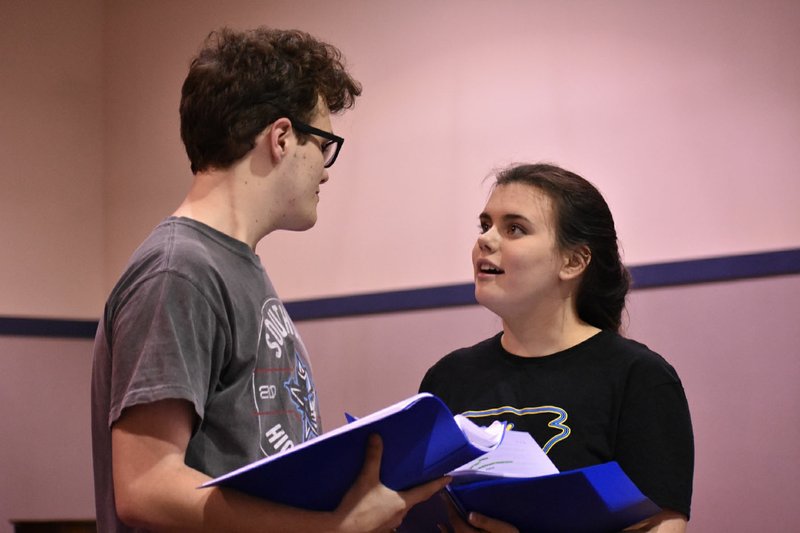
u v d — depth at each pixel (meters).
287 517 1.75
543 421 2.48
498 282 2.61
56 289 5.61
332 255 5.16
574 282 2.69
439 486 1.90
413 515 2.24
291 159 2.20
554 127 4.66
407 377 4.78
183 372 1.82
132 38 5.91
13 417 5.20
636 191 4.42
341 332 4.99
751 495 3.96
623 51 4.55
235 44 2.22
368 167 5.13
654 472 2.30
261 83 2.16
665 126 4.40
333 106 2.35
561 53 4.70
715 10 4.36
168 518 1.75
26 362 5.28
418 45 5.10
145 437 1.79
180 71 5.78
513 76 4.81
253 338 2.04
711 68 4.34
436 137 4.97
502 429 2.13
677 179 4.34
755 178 4.19
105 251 5.80
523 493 1.98
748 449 3.99
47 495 5.20
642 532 2.25
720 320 4.10
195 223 2.06
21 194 5.58
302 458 1.66
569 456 2.41
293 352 2.17
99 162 5.88
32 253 5.56
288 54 2.25
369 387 4.88
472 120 4.89
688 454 2.34
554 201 2.65
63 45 5.84
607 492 1.94
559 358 2.57
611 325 2.76
